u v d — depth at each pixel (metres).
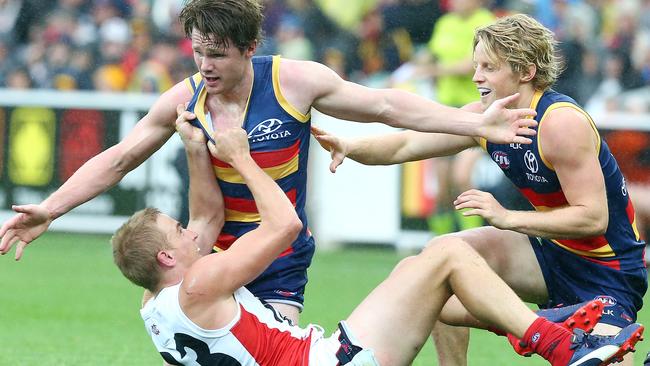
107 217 40.16
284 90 16.62
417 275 15.92
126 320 27.81
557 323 16.27
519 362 23.69
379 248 39.09
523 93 17.41
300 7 46.09
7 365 21.95
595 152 17.00
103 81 44.81
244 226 17.34
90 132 39.72
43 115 39.91
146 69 44.59
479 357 24.20
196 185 16.97
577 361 15.39
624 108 41.59
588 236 16.97
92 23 46.28
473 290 15.85
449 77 36.81
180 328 15.30
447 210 37.81
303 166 17.33
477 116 16.52
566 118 16.86
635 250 17.94
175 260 15.63
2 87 44.91
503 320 15.80
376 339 15.67
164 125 17.28
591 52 43.34
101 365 22.27
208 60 15.95
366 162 19.08
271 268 17.39
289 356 15.54
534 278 18.17
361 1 45.62
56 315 28.20
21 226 16.98
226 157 15.85
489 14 37.34
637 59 43.56
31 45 46.06
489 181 37.06
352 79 44.16
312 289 32.75
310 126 17.39
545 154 17.09
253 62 16.69
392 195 38.78
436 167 37.84
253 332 15.43
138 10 46.53
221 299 15.27
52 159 39.84
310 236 18.05
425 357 23.98
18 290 31.80
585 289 17.89
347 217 39.16
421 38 44.28
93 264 36.88
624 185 17.84
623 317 17.64
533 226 16.78
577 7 45.28
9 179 40.00
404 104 16.75
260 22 16.27
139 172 39.56
